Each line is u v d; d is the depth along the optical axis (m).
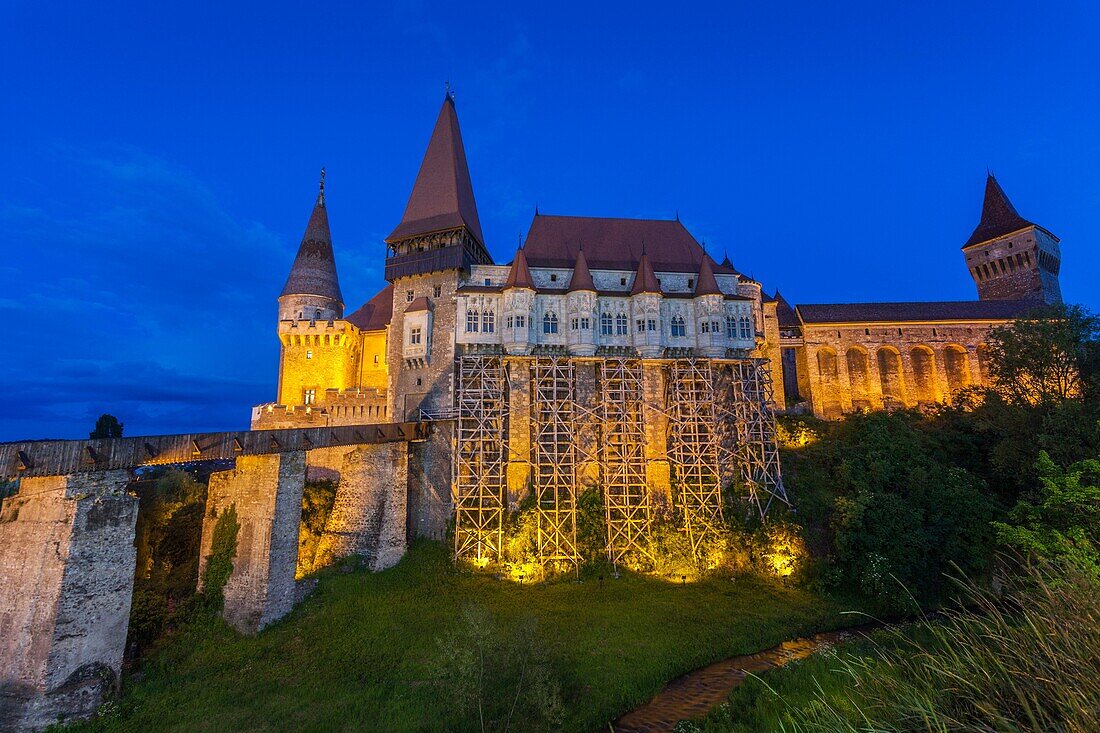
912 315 68.44
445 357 52.59
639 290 53.62
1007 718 6.59
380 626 33.00
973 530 38.34
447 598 38.00
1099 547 25.89
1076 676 6.54
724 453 51.50
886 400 66.56
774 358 64.38
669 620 35.19
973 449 47.81
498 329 52.31
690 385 52.84
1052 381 46.31
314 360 66.06
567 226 59.75
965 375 66.56
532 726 22.95
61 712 22.58
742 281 63.34
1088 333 45.50
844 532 41.12
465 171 61.88
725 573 43.88
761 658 31.19
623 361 50.53
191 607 33.59
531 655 25.48
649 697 26.83
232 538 34.50
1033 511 29.95
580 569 43.88
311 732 22.80
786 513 46.59
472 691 23.84
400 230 57.50
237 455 31.25
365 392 58.28
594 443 51.00
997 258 82.19
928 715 6.91
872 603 38.47
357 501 46.31
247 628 32.16
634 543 45.44
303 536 47.56
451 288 54.00
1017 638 7.37
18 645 23.27
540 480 49.56
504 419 50.41
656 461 50.06
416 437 47.88
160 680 27.05
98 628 24.25
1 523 25.03
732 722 22.12
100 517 24.78
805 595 40.22
